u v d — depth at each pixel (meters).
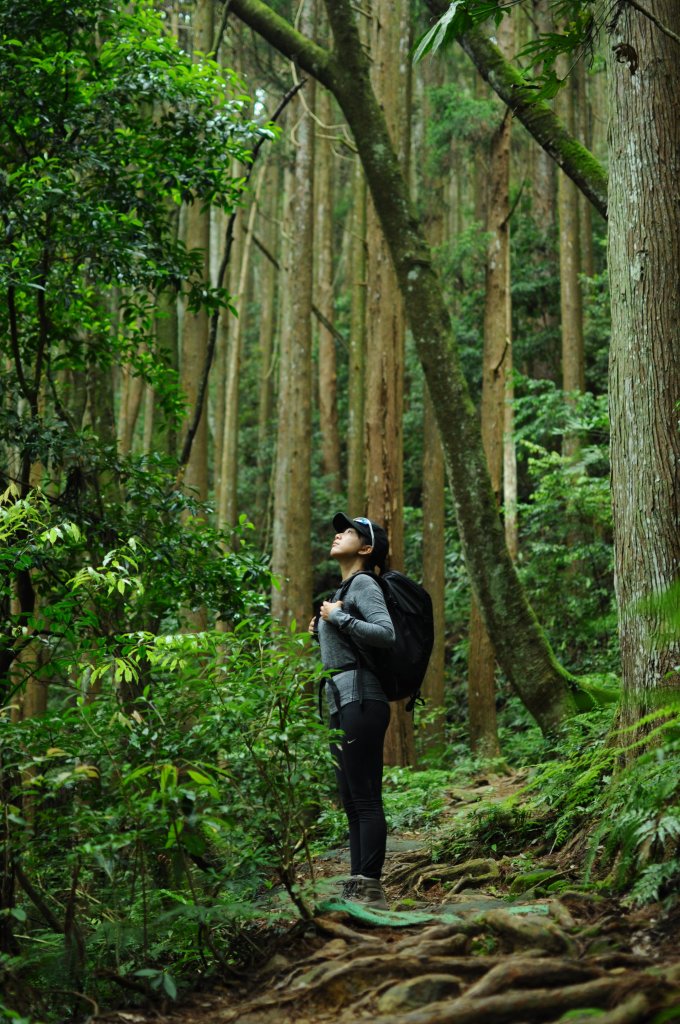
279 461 14.90
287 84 16.02
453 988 2.55
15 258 5.39
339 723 3.81
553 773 4.61
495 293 12.46
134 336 6.86
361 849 3.74
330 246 22.78
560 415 13.17
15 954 3.31
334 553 4.16
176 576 5.66
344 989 2.70
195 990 3.07
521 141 20.41
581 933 2.90
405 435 21.12
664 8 4.43
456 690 15.52
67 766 3.63
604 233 21.11
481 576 7.12
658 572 4.09
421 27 16.44
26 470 5.53
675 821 3.08
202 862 3.66
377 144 7.75
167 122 6.19
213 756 3.47
